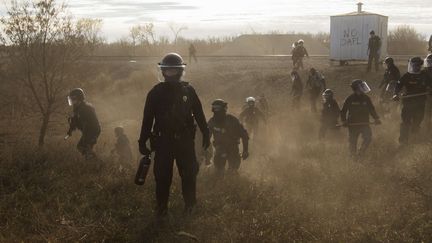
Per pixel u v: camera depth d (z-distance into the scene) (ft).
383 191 21.44
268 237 15.83
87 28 63.72
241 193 21.07
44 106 60.85
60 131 62.39
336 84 75.72
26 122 62.69
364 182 22.66
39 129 62.69
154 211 18.76
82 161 27.35
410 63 33.14
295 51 85.35
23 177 24.21
